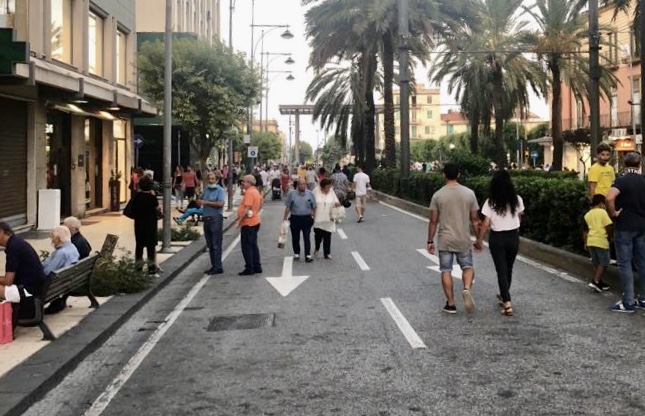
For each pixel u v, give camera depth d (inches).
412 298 365.1
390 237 673.0
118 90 939.3
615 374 224.5
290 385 220.8
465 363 240.8
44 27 730.2
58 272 277.0
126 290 382.3
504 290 317.4
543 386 213.3
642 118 424.5
